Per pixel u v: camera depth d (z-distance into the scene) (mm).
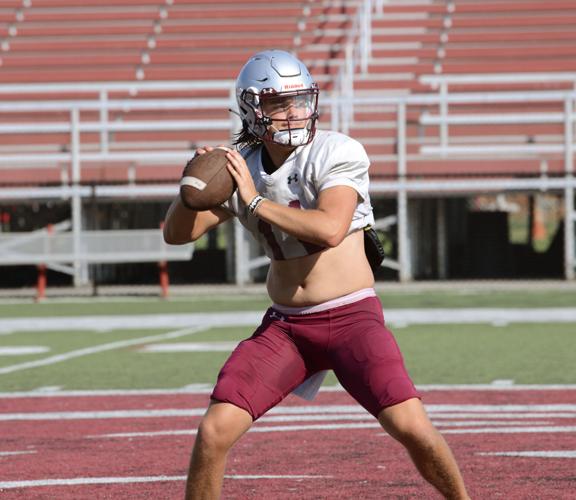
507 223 61906
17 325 39156
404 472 14805
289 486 13969
